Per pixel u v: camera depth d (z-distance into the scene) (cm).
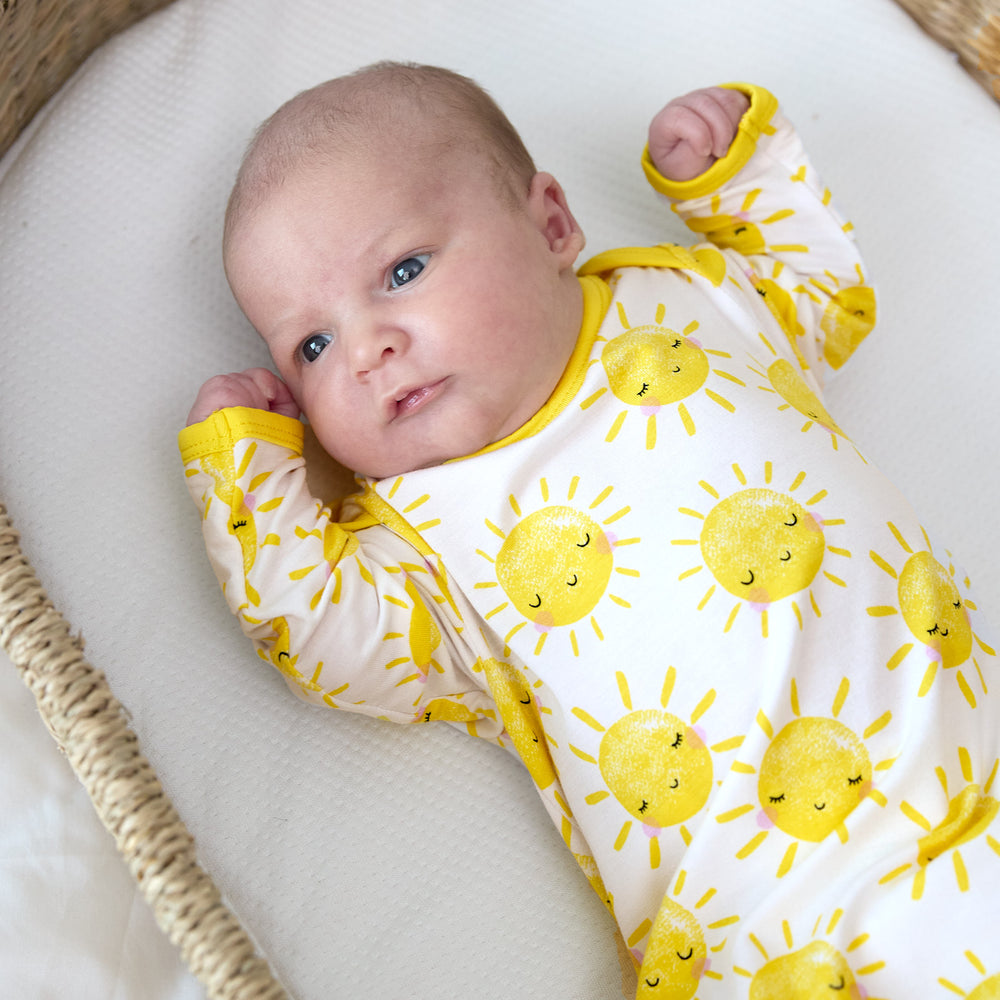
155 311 141
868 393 156
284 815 123
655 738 115
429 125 127
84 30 147
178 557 130
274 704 127
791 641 111
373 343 119
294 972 117
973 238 160
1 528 104
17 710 118
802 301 147
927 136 162
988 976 95
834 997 98
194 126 149
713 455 120
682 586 116
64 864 112
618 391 125
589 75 162
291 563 121
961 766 109
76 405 134
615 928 126
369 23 158
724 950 109
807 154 157
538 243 128
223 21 153
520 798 131
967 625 119
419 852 126
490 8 162
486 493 124
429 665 125
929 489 153
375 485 129
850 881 104
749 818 109
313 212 122
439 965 121
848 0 163
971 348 158
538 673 121
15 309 136
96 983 108
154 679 125
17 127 144
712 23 163
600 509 121
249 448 123
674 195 147
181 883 90
